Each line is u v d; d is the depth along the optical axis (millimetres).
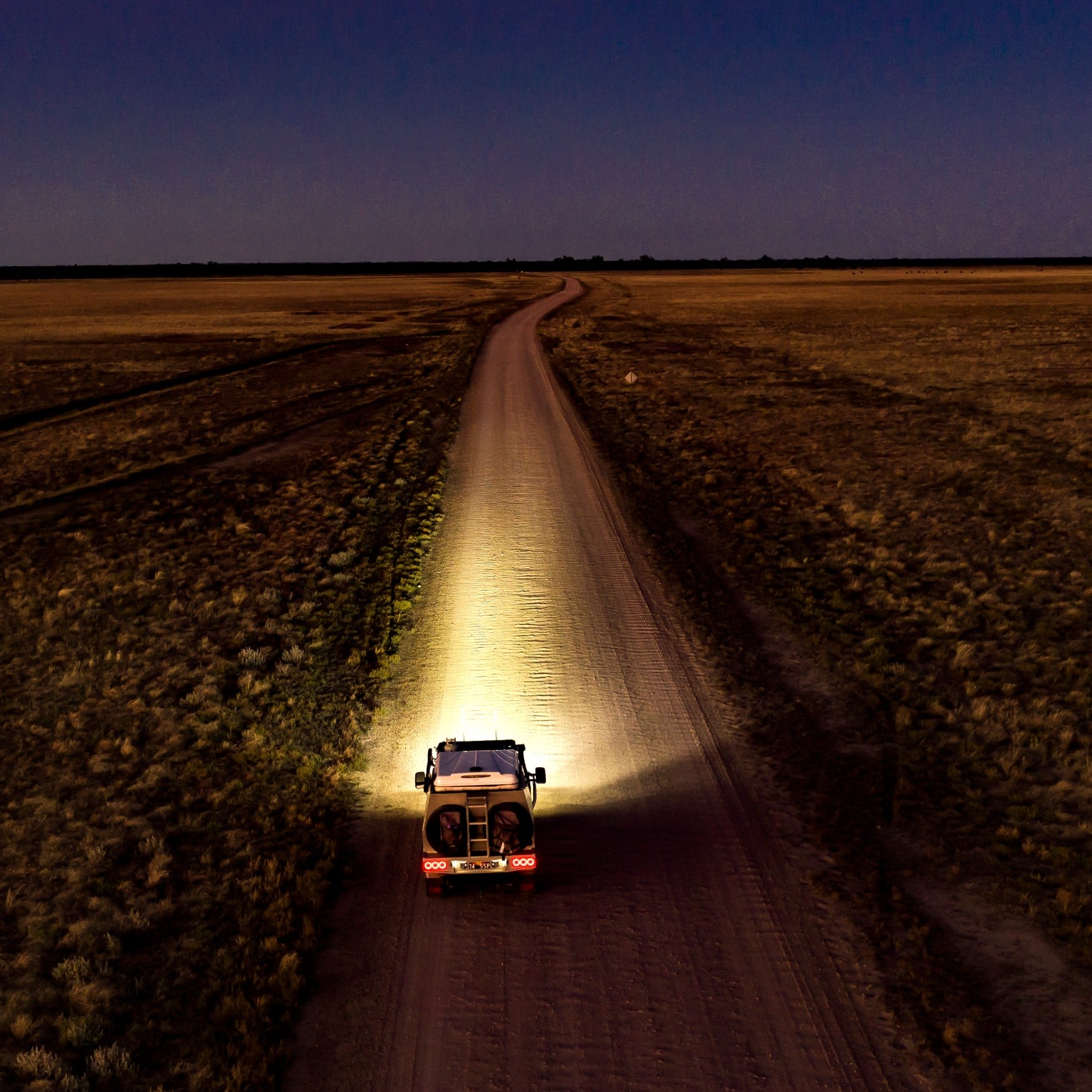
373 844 13531
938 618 21344
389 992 10562
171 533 30297
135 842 13719
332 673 19453
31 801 14875
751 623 21750
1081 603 21828
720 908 11922
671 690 18250
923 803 14188
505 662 19594
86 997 10406
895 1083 9117
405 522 30391
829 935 11336
